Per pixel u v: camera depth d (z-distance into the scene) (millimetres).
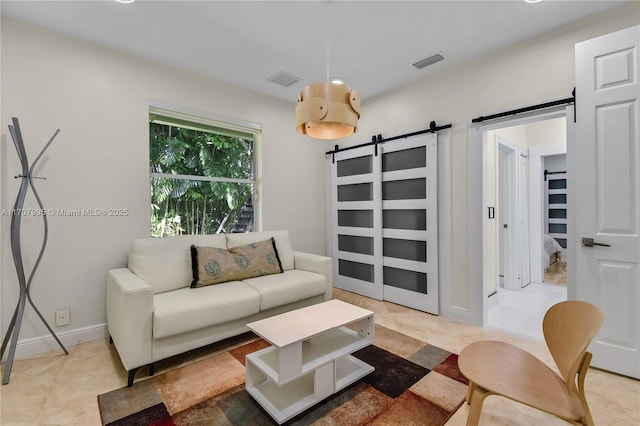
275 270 3037
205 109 3158
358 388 1863
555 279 4715
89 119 2490
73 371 2045
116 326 2105
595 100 2070
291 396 1727
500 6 2096
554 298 3770
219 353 2342
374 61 2871
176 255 2629
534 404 1141
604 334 2041
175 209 3102
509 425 1543
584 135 2113
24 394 1795
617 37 1987
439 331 2715
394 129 3500
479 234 2834
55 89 2346
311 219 4145
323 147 4285
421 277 3240
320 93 1549
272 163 3727
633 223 1950
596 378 1964
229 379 1977
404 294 3391
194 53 2709
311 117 1538
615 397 1767
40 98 2285
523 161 4395
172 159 3070
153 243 2574
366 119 3811
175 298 2246
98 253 2537
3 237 2178
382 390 1843
